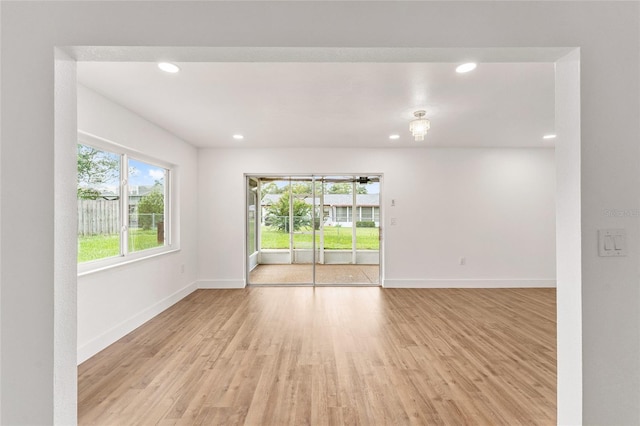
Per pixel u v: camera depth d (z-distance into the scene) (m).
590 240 1.28
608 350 1.28
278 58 1.43
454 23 1.31
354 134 4.16
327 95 2.73
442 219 5.11
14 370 1.27
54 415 1.28
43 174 1.27
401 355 2.63
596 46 1.30
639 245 1.30
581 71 1.29
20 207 1.27
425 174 5.09
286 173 5.07
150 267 3.64
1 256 1.27
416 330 3.21
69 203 1.37
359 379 2.25
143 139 3.45
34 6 1.27
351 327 3.30
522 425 1.76
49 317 1.28
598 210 1.29
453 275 5.11
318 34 1.31
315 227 5.48
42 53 1.27
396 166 5.09
